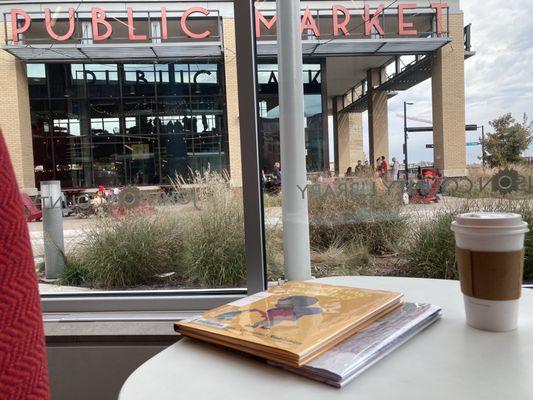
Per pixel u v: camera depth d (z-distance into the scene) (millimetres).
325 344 642
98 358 1356
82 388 1362
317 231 1831
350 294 895
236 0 1481
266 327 711
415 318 772
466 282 766
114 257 2121
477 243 734
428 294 1000
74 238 2254
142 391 584
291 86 1628
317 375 584
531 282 1292
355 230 1865
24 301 323
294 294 915
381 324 747
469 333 747
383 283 1113
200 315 814
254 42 1525
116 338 1350
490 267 730
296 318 749
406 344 707
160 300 1559
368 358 622
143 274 2135
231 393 564
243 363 655
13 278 318
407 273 1835
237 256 1876
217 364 657
